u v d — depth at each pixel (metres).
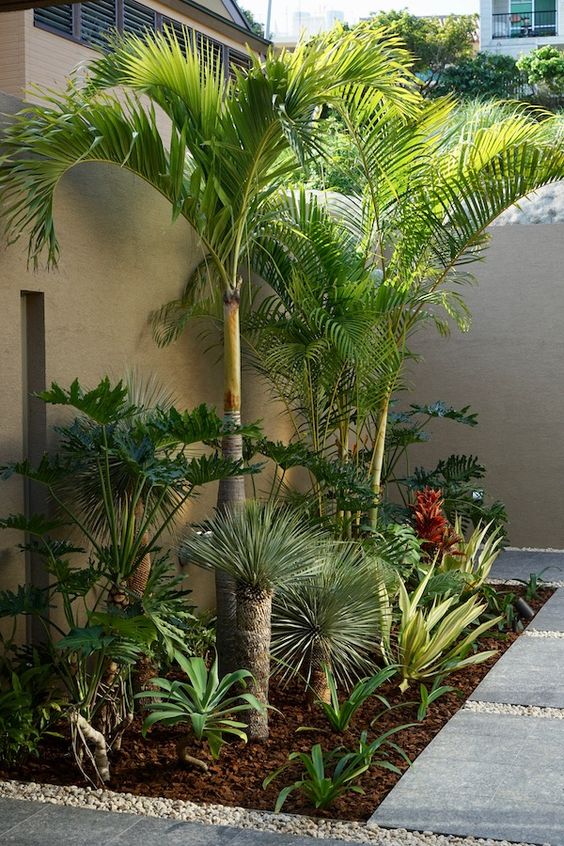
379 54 5.09
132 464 4.17
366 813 3.72
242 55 14.02
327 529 5.92
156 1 12.02
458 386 9.77
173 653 4.29
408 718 4.89
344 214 7.58
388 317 6.39
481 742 4.45
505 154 6.10
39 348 4.89
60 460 4.75
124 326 5.58
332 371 6.30
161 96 5.02
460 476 8.34
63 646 3.76
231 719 4.57
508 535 9.68
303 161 4.55
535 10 31.59
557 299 9.48
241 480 5.00
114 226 5.47
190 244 6.25
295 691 5.30
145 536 4.84
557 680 5.39
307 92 4.83
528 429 9.59
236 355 5.14
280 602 5.17
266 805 3.82
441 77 24.75
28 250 4.71
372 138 5.96
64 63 10.63
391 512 6.88
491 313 9.65
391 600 5.86
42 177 4.48
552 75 23.56
